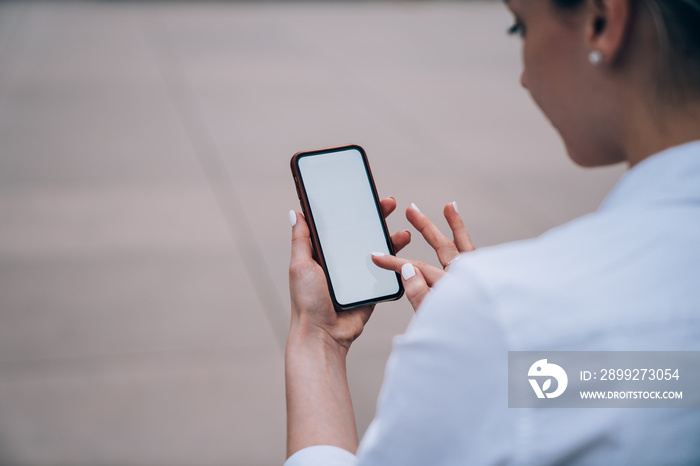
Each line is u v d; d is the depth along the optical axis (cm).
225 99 891
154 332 365
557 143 748
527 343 54
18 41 1248
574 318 54
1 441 281
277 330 372
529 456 54
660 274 56
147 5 1936
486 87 1016
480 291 55
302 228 116
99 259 444
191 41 1330
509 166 668
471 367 55
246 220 516
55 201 538
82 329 364
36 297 393
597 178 638
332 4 2134
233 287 416
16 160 631
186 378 328
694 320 55
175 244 471
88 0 1978
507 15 1952
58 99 855
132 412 303
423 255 409
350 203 122
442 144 735
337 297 115
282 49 1291
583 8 64
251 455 283
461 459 56
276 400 317
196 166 636
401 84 1023
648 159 61
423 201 563
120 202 541
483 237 501
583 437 54
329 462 85
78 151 665
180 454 281
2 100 840
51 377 323
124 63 1092
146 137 718
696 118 60
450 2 2280
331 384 101
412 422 58
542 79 70
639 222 58
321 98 921
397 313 398
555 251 58
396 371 59
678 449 55
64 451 278
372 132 771
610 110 65
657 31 59
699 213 58
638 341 54
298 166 122
